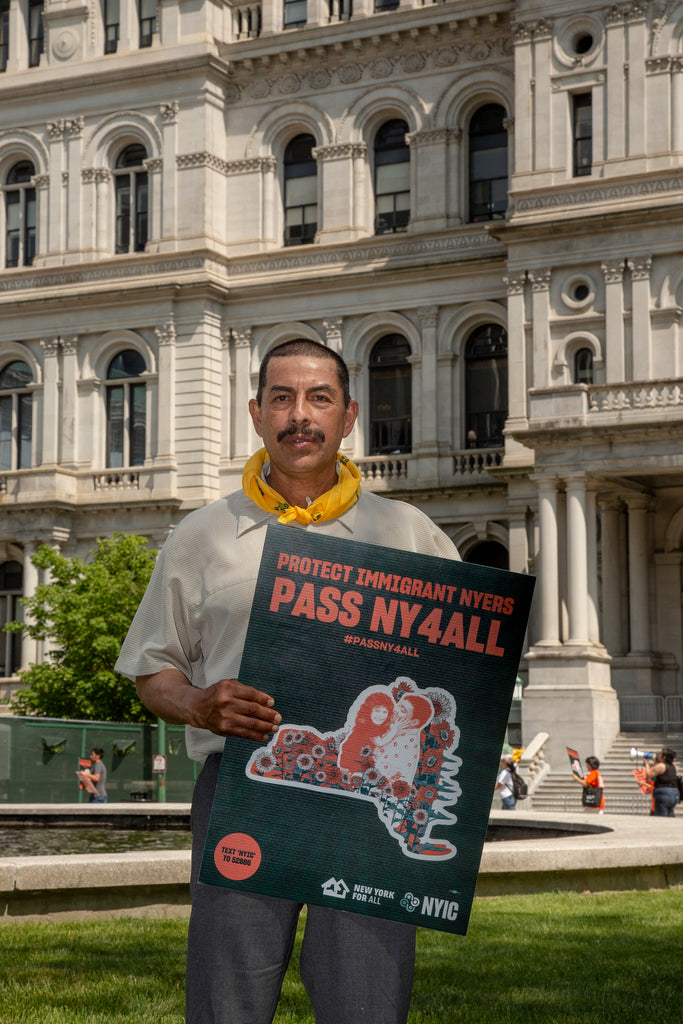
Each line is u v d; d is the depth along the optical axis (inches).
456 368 1721.2
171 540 180.7
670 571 1563.7
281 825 163.0
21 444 1913.1
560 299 1596.9
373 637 167.3
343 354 1775.3
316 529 178.7
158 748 1283.2
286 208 1861.5
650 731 1483.8
